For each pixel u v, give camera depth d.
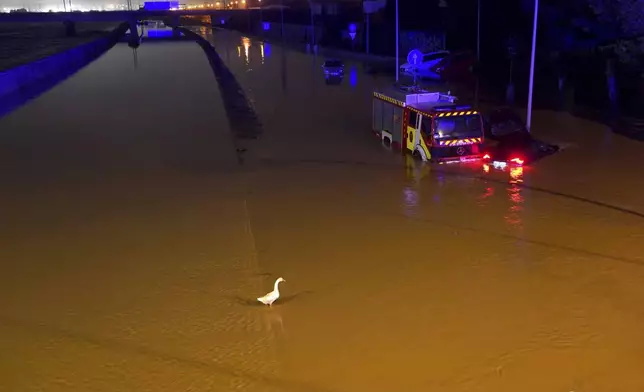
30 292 11.68
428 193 16.58
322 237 13.77
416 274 11.82
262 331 10.02
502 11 41.69
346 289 11.30
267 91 36.50
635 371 8.74
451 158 19.06
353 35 62.94
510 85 32.47
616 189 16.31
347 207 15.68
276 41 84.25
